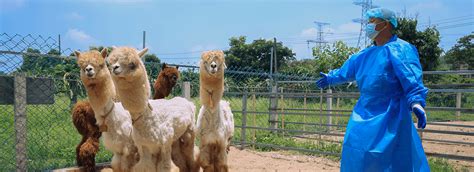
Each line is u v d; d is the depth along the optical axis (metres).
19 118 6.25
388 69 3.76
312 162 8.83
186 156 6.29
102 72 4.66
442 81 19.20
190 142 6.21
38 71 7.25
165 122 5.11
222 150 6.01
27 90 6.40
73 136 8.83
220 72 5.48
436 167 7.70
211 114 5.86
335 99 15.55
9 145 7.39
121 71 4.30
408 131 3.73
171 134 5.14
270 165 8.42
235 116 13.40
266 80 14.49
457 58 35.00
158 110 5.07
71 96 7.53
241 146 10.57
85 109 6.30
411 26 21.38
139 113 4.70
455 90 8.07
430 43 21.52
